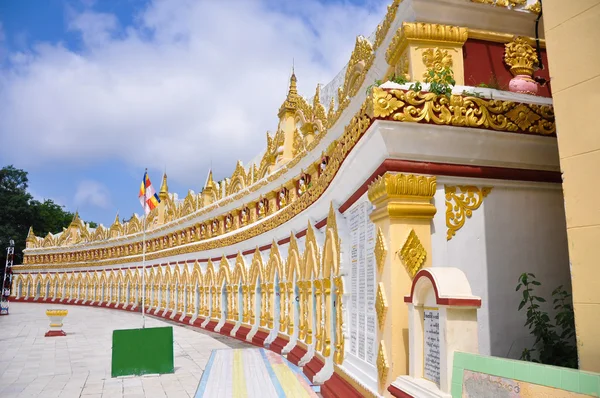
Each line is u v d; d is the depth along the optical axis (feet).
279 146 59.47
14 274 188.44
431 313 16.79
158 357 42.34
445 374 14.69
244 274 65.26
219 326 73.72
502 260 21.31
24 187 239.50
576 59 14.32
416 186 20.07
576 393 10.11
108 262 140.46
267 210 63.87
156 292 109.81
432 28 23.70
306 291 41.78
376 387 21.99
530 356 20.74
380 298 20.31
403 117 19.47
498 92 21.97
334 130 38.65
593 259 13.50
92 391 36.52
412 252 19.81
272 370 40.65
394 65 25.73
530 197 22.24
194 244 86.84
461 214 21.15
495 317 20.83
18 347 62.28
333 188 30.58
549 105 21.63
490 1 24.66
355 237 27.68
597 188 13.55
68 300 161.48
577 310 13.80
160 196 114.32
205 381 38.04
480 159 21.29
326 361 33.78
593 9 13.99
